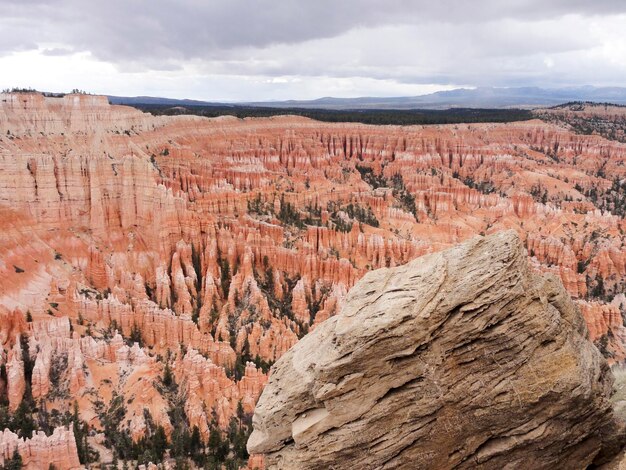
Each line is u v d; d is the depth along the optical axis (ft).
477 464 68.74
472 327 65.98
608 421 70.38
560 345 67.46
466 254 68.59
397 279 71.41
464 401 67.15
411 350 66.18
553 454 68.90
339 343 68.39
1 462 156.87
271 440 75.36
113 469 167.73
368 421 67.92
